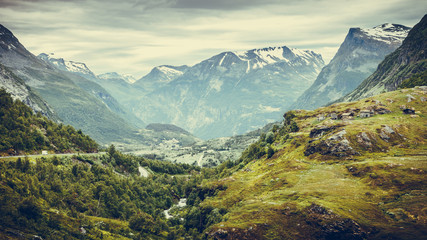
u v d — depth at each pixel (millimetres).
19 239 177125
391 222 170375
